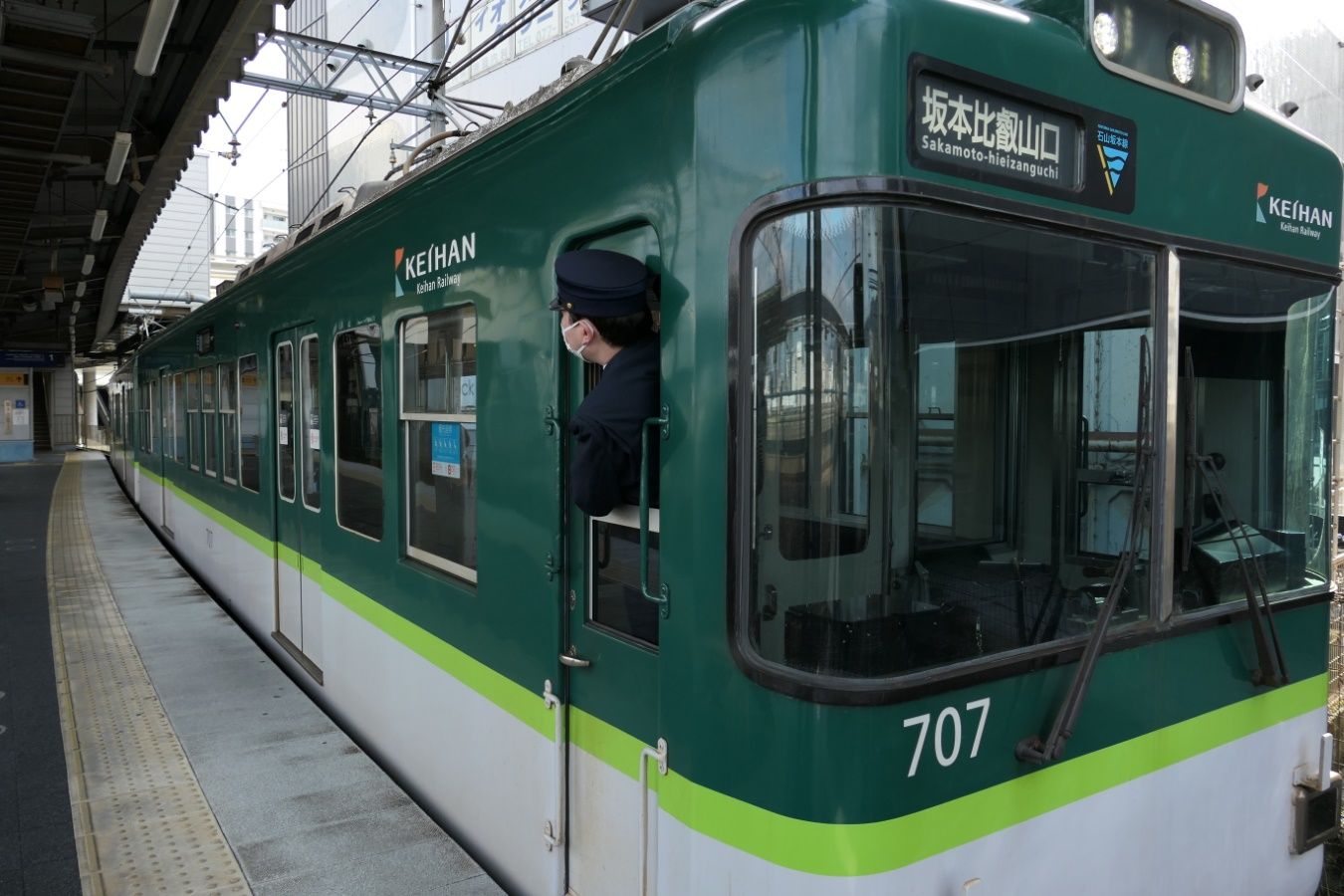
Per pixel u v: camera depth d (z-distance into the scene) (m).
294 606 5.45
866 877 1.79
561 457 2.54
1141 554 2.21
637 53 2.19
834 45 1.76
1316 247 2.64
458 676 3.21
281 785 3.77
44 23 6.05
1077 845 2.11
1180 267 2.26
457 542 3.29
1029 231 1.99
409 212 3.51
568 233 2.46
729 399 1.88
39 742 4.47
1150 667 2.22
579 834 2.55
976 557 1.95
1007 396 1.98
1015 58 1.92
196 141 10.04
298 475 5.24
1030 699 2.00
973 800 1.92
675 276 2.05
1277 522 2.60
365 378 4.07
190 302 26.48
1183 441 2.30
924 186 1.79
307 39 10.99
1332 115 6.12
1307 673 2.65
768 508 1.85
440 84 8.64
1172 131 2.22
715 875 1.97
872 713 1.77
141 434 14.38
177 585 8.09
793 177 1.79
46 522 13.32
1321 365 2.69
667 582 2.08
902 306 1.79
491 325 2.88
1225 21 2.31
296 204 24.45
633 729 2.30
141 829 3.42
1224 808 2.43
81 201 13.03
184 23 7.50
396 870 3.04
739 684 1.89
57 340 30.28
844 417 1.77
